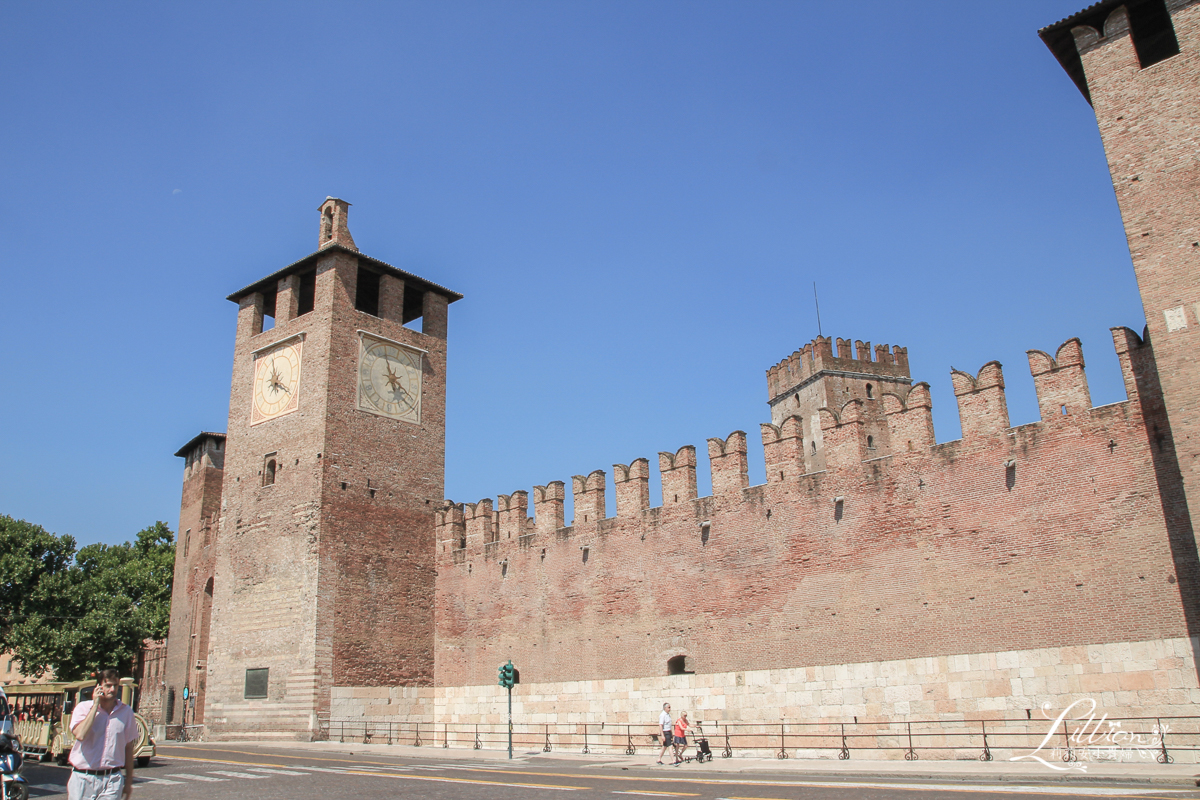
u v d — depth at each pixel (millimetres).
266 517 48844
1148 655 27984
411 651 48344
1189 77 27562
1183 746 26828
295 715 43844
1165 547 28297
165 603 73875
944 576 32750
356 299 55594
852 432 36344
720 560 39000
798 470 37656
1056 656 29734
